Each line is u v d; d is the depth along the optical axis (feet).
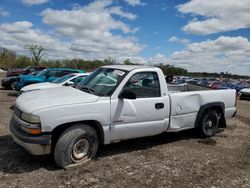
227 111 23.27
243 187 13.93
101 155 17.12
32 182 13.04
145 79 17.88
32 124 13.79
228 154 18.80
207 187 13.67
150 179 14.15
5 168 14.44
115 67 18.52
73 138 14.62
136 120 17.17
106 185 13.17
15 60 223.71
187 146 20.07
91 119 15.25
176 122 19.56
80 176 13.94
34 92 17.26
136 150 18.51
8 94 49.67
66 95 15.90
